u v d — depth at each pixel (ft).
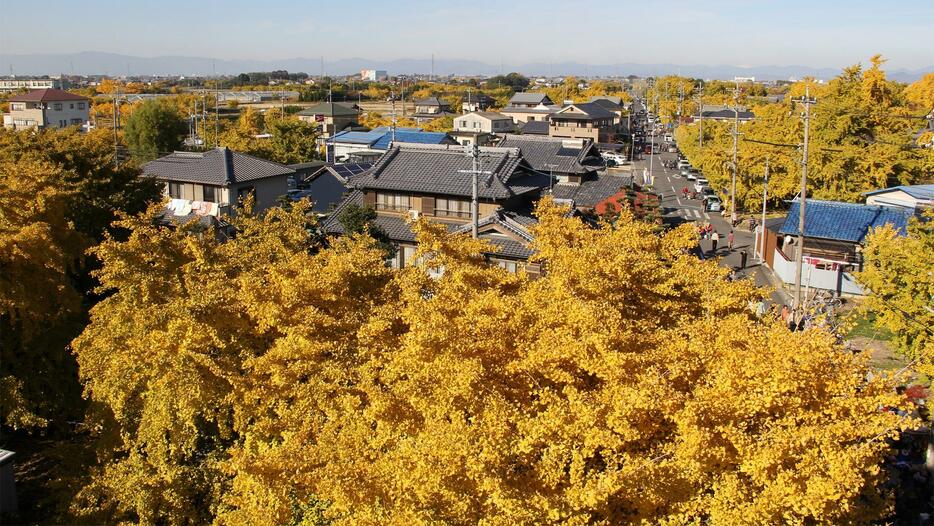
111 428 52.39
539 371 35.88
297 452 36.60
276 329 48.75
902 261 64.28
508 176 108.27
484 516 32.65
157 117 224.53
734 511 29.94
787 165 156.25
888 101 162.40
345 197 124.06
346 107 333.83
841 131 151.43
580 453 31.35
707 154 186.50
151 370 46.60
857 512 35.01
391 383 39.37
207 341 45.14
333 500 34.83
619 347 36.04
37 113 281.54
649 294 46.50
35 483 59.98
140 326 47.21
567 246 50.90
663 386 32.24
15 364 62.44
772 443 30.53
